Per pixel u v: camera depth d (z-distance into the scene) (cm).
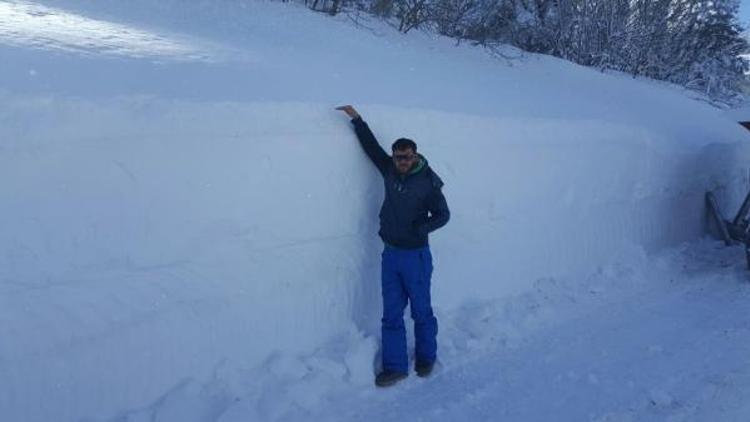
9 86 374
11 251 352
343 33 858
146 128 403
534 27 1428
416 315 498
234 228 438
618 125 805
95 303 378
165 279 407
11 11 536
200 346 420
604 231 759
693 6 1658
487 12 1191
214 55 540
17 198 355
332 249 497
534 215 669
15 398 348
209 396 417
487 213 619
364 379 480
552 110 773
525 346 566
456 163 591
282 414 431
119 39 517
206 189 425
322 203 488
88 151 379
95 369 377
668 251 860
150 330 398
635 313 657
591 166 739
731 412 474
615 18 1523
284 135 466
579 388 499
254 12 823
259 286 450
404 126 555
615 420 459
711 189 963
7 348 346
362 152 512
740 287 750
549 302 651
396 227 487
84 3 650
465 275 601
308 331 480
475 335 562
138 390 395
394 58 809
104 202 384
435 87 695
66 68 420
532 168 667
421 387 489
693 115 1109
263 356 453
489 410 464
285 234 467
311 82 552
